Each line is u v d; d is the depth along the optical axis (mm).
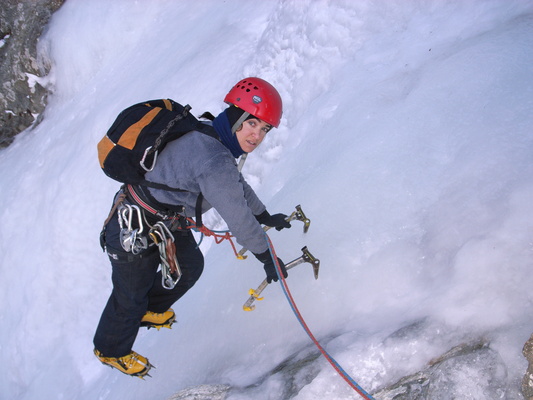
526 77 2662
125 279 2525
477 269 2176
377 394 2094
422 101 2957
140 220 2373
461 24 3316
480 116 2666
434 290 2287
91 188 5523
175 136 2207
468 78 2857
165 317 2836
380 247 2592
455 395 1938
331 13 4094
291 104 4180
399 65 3441
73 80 7551
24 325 5352
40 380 4934
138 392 3205
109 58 7305
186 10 6902
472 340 2035
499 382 1906
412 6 3711
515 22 3010
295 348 2602
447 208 2479
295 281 2764
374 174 2822
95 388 4152
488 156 2482
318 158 3387
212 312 3107
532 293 2016
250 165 4273
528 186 2260
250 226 2215
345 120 3342
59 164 6297
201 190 2184
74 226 5438
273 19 4883
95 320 5051
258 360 2709
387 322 2324
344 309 2543
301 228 2928
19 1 7828
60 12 7793
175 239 2641
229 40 5414
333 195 2902
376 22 3857
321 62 4055
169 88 5512
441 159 2668
